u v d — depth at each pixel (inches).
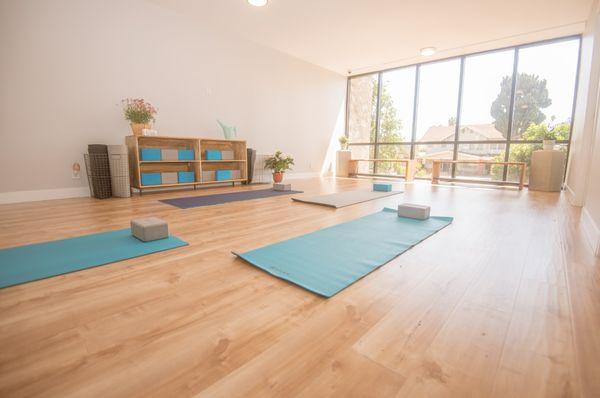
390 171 285.4
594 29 135.3
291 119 252.7
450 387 30.0
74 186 145.3
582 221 102.0
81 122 143.6
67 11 135.1
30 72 128.3
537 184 189.8
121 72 153.6
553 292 51.3
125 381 30.5
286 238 80.9
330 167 299.9
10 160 127.3
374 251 70.2
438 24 180.4
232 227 92.3
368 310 44.9
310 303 46.8
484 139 233.6
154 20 162.9
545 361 34.0
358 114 303.4
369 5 158.7
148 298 48.0
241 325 40.6
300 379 30.9
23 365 32.7
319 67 271.6
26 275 55.8
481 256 68.7
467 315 43.8
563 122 203.0
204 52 186.7
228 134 194.5
